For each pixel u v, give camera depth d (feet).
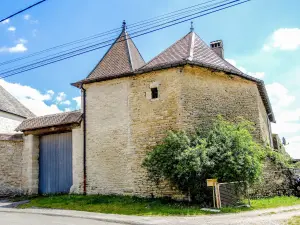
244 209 34.01
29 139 54.03
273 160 46.70
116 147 45.80
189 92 42.98
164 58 46.50
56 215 33.60
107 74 49.19
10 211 37.24
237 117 47.29
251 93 50.85
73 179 48.67
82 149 48.67
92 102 49.26
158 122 43.24
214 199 34.45
